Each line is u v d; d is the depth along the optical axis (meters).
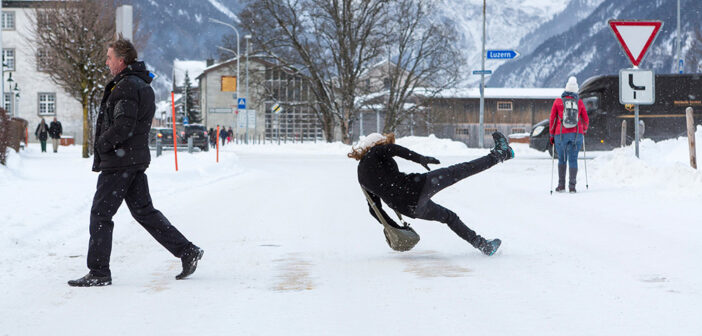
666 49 183.75
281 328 4.09
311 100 50.50
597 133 29.42
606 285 5.11
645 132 29.56
